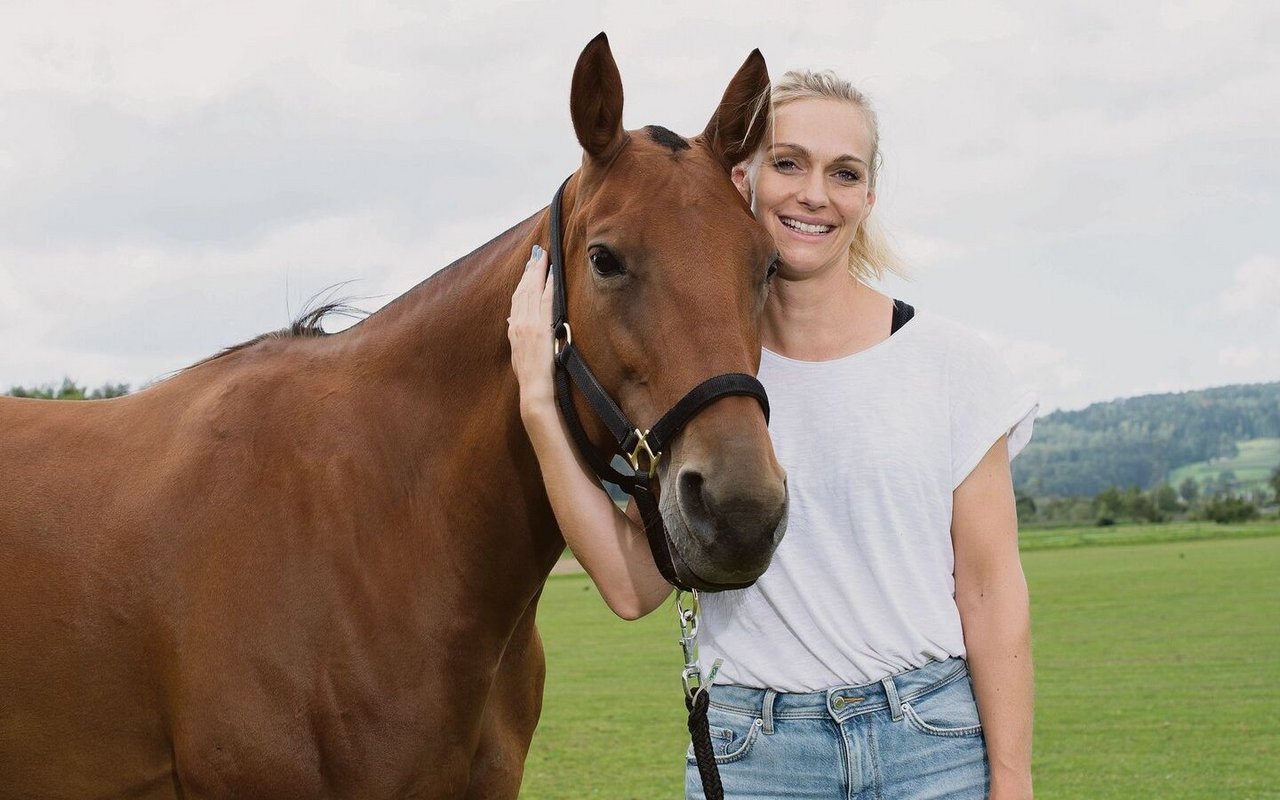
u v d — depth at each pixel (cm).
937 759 200
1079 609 1917
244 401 242
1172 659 1245
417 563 229
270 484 228
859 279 245
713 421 190
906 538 204
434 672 228
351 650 220
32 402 270
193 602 221
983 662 203
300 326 269
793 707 207
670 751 787
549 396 216
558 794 651
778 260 216
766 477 184
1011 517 208
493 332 236
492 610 237
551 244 227
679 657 1429
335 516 226
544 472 217
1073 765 717
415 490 235
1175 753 750
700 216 203
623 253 202
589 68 213
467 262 253
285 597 218
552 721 922
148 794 235
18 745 233
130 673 227
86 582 228
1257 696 984
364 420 237
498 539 234
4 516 237
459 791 238
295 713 216
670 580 211
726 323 196
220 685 215
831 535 209
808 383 216
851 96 220
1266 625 1577
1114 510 9081
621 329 204
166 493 231
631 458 206
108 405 264
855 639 205
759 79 223
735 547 181
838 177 216
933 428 206
